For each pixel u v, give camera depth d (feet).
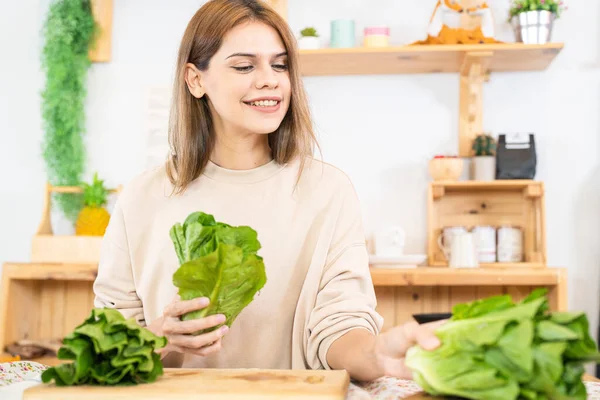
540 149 9.86
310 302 4.73
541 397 2.66
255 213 4.91
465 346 2.75
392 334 3.22
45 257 9.45
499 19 9.91
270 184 4.98
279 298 4.80
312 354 4.42
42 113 10.15
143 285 4.93
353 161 10.02
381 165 10.00
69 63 10.07
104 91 10.34
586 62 9.86
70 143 10.08
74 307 10.20
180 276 3.51
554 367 2.58
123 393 3.04
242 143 4.95
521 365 2.59
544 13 9.04
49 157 10.09
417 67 9.75
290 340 4.83
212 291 3.60
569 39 9.90
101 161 10.30
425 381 2.84
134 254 4.98
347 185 5.08
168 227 4.93
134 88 10.33
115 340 3.20
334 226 4.89
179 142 5.00
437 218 9.91
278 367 4.82
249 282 3.64
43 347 9.31
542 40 9.07
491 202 9.86
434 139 9.96
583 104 9.85
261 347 4.79
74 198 10.05
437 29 9.34
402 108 10.02
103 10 10.31
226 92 4.70
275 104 4.74
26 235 10.37
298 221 4.90
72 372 3.22
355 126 10.05
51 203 10.11
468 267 9.02
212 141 5.03
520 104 9.90
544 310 2.79
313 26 10.13
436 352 2.82
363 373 3.76
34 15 10.50
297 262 4.85
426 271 8.82
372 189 9.99
